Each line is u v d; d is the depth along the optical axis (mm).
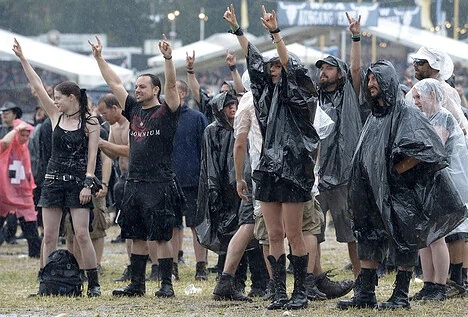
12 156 28969
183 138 23156
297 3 57031
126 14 112312
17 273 24938
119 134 22422
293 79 15977
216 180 19125
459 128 17656
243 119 17609
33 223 29234
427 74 19125
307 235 17703
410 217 15836
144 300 18172
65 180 18719
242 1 77438
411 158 15703
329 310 16391
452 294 18156
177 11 97812
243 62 58188
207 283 21953
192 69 23953
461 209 16203
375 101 16047
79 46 94312
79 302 18031
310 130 16156
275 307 16609
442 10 97750
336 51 60344
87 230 18906
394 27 59000
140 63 77000
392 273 22688
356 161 16094
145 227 18359
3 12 112062
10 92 70312
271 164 16016
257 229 17828
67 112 18781
